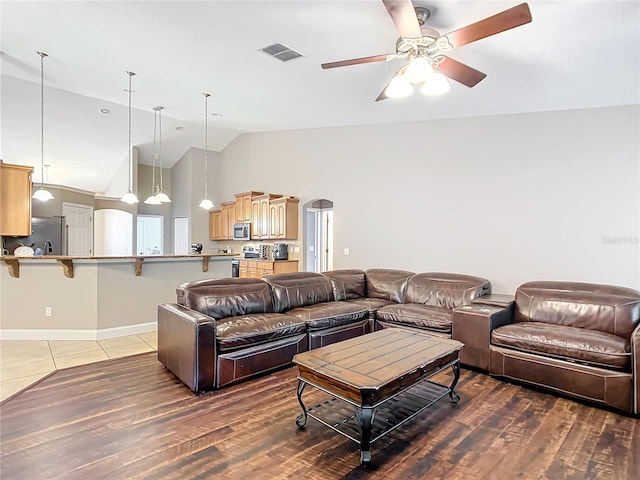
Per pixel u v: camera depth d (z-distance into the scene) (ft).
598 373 8.70
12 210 14.99
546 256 14.07
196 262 16.88
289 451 6.90
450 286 14.05
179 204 29.37
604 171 12.94
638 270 12.48
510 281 14.85
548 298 11.61
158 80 14.52
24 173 15.25
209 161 28.76
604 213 12.98
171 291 16.11
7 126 20.15
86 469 6.31
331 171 20.80
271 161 24.53
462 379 10.52
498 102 13.67
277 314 12.17
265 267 23.08
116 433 7.47
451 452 6.91
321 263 26.20
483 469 6.39
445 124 16.39
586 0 7.39
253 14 8.91
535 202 14.24
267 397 9.27
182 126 24.40
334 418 8.09
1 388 9.62
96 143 23.73
